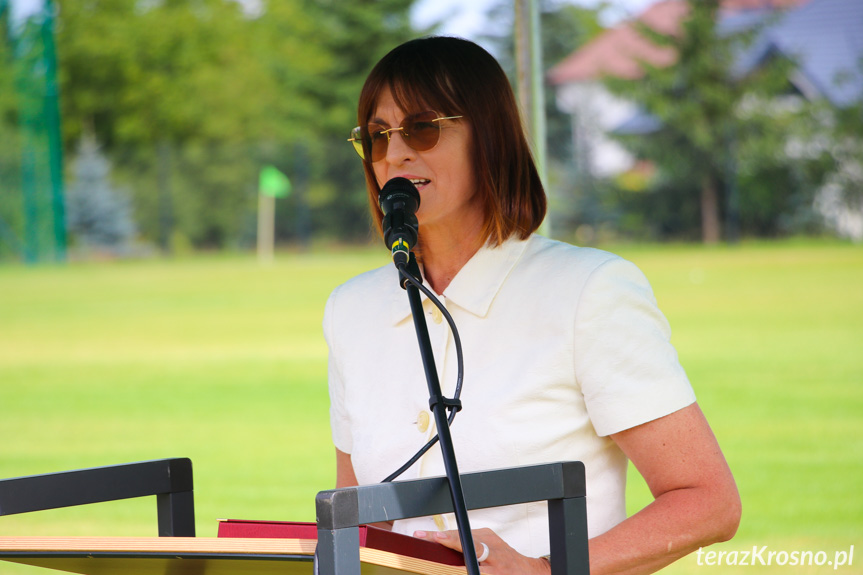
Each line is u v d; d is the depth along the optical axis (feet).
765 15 170.19
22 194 161.68
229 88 215.10
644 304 9.93
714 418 38.83
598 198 165.99
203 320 84.12
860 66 165.27
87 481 9.70
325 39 204.33
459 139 10.37
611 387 9.62
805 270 108.78
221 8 222.28
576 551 8.02
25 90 161.79
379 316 11.07
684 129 162.50
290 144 173.47
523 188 10.56
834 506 26.35
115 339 73.20
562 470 8.04
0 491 9.26
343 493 6.97
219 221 174.09
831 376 47.50
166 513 10.22
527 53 19.93
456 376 10.26
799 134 159.12
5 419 43.55
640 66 171.42
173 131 217.36
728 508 9.49
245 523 8.36
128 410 45.32
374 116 10.71
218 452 36.04
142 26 217.97
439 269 10.86
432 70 10.30
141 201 175.42
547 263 10.26
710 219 162.09
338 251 171.01
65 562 8.59
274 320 82.64
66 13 218.18
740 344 59.62
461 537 7.42
